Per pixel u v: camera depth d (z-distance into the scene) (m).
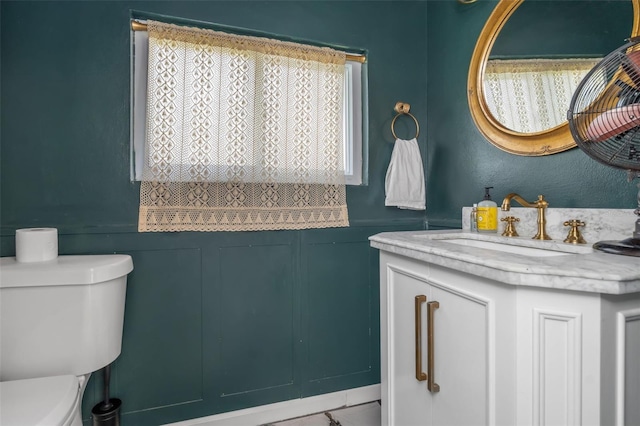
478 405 0.86
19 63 1.27
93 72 1.35
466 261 0.86
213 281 1.50
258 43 1.52
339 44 1.68
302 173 1.59
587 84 1.06
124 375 1.39
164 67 1.39
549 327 0.72
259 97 1.52
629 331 0.71
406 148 1.75
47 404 0.87
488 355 0.82
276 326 1.59
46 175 1.30
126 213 1.39
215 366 1.51
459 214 1.64
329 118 1.63
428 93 1.85
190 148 1.42
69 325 1.11
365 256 1.74
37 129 1.29
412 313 1.12
